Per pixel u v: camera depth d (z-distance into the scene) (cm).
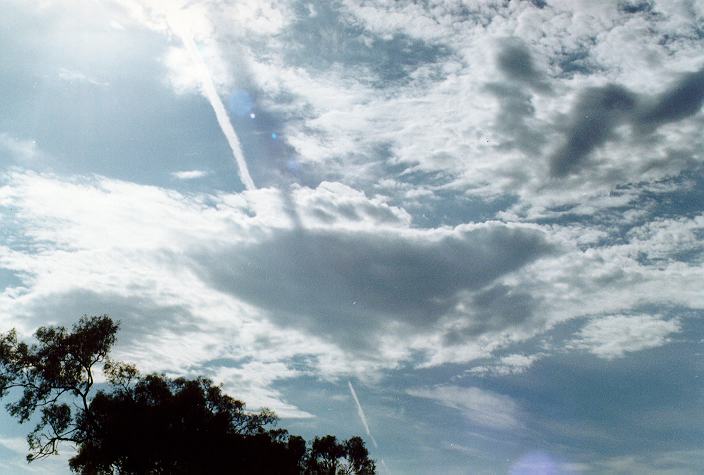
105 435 3684
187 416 3962
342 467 5728
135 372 3922
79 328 3834
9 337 3659
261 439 4494
